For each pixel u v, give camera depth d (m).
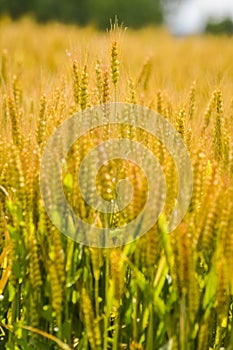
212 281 1.60
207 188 1.64
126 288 1.70
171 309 1.65
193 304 1.58
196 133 1.93
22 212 1.66
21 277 1.67
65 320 1.67
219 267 1.58
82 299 1.62
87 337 1.66
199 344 1.60
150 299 1.61
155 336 1.66
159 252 1.67
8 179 1.74
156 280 1.62
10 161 1.64
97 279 1.63
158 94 1.87
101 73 1.81
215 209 1.58
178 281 1.58
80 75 1.79
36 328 1.68
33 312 1.66
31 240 1.63
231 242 1.58
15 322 1.72
